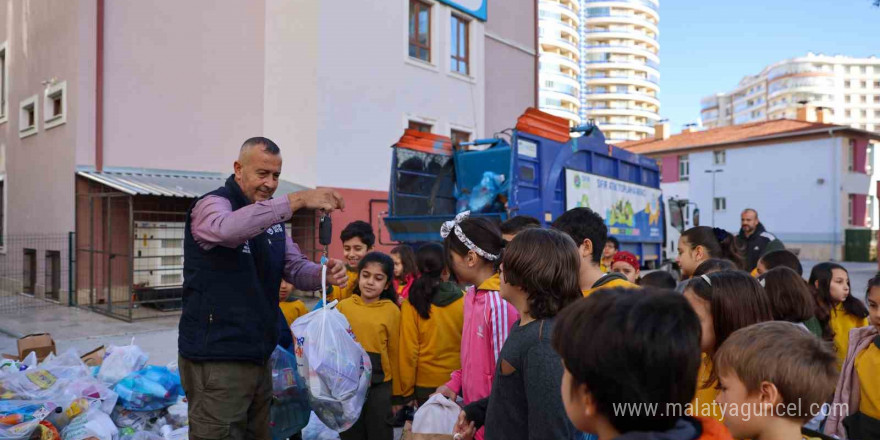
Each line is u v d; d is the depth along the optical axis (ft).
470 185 32.65
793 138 109.60
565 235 7.14
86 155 37.40
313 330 10.20
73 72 37.65
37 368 14.66
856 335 10.20
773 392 5.45
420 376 12.34
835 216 104.58
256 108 45.44
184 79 42.01
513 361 6.68
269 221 8.00
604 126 403.34
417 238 29.99
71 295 36.78
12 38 46.24
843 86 518.78
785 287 10.14
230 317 8.54
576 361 4.06
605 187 35.27
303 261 10.22
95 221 36.96
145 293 36.19
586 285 9.50
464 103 52.85
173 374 14.51
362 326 12.07
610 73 406.21
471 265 9.44
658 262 43.47
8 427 11.44
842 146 105.09
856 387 10.10
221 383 8.49
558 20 333.01
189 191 34.94
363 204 44.24
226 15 44.11
